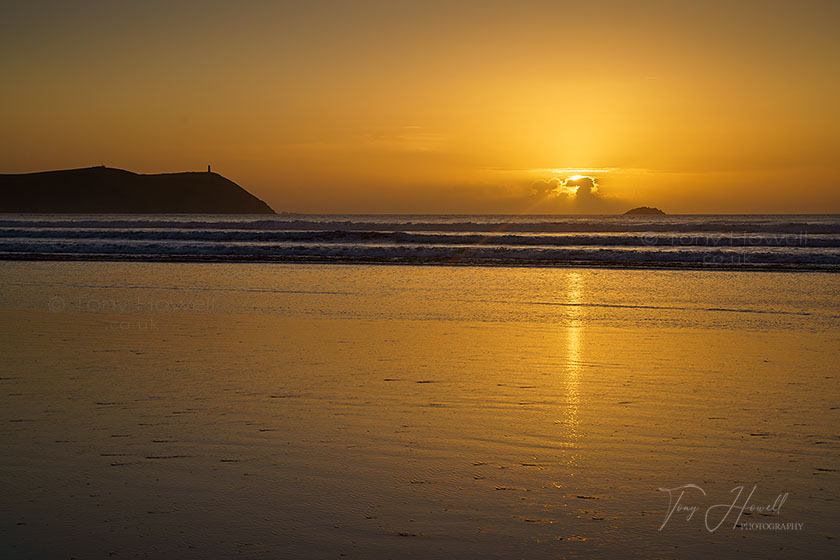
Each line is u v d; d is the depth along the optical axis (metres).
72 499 3.80
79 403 5.80
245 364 7.55
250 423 5.25
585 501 3.82
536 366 7.54
